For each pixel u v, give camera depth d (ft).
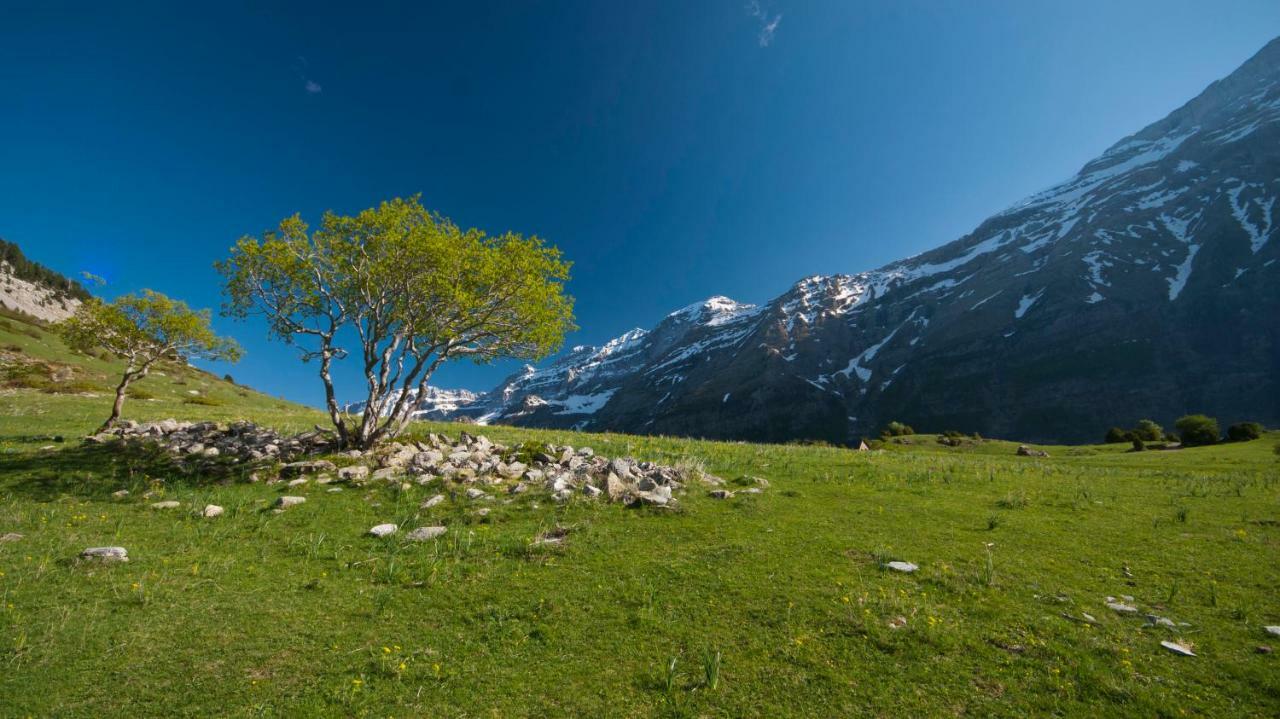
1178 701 21.97
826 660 25.77
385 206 75.77
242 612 31.35
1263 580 33.99
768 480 66.39
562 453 74.18
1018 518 50.19
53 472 65.16
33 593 32.53
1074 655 25.48
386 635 28.86
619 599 32.73
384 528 45.68
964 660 25.44
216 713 22.39
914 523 48.42
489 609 31.68
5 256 465.06
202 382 273.33
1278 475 84.28
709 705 22.75
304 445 77.97
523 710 22.66
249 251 73.36
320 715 22.26
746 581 34.83
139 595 32.94
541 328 84.74
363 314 77.97
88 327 104.58
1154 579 34.88
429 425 126.00
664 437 124.57
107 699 23.12
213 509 50.49
